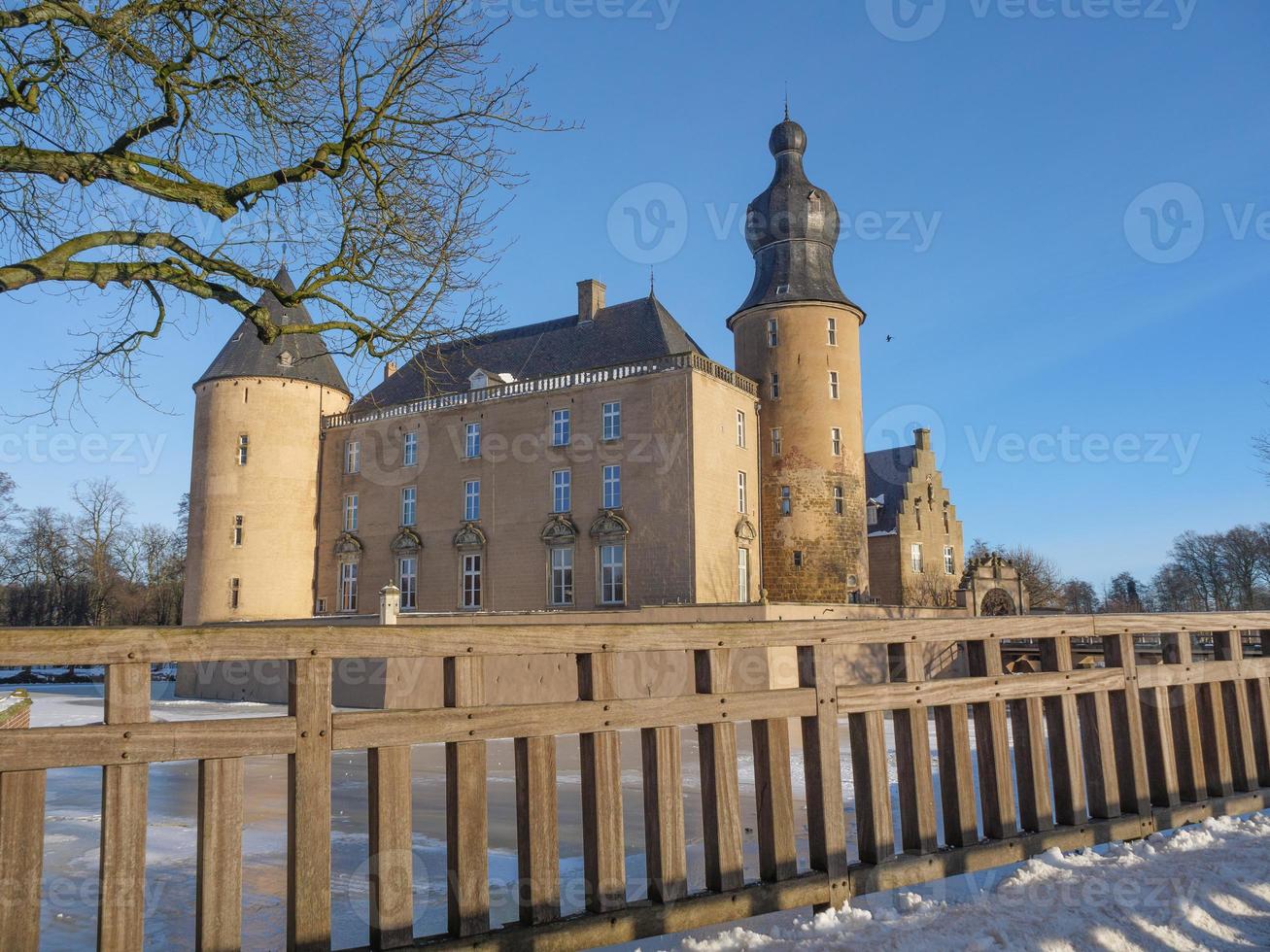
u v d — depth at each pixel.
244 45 10.27
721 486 41.66
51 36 9.00
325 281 10.33
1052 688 7.64
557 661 33.34
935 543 63.38
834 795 6.26
